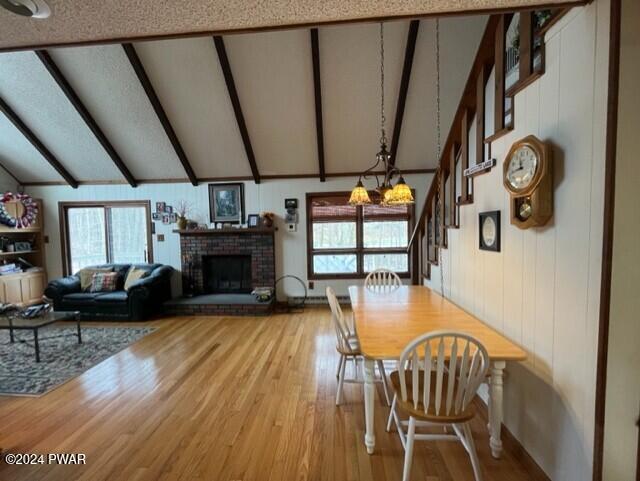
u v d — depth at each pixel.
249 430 2.29
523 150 1.76
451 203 3.13
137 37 1.54
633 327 1.33
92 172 5.77
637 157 1.29
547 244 1.72
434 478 1.83
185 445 2.14
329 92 4.27
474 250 2.62
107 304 4.97
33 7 1.28
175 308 5.26
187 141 5.08
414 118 4.58
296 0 1.28
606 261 1.33
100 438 2.22
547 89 1.68
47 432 2.29
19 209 5.60
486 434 2.21
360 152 5.20
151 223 5.95
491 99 2.49
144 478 1.86
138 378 3.10
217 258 5.92
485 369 1.61
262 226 5.61
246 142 4.96
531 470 1.86
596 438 1.39
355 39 3.71
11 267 5.52
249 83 4.17
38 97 4.45
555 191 1.64
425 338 1.60
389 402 2.56
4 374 3.20
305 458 2.01
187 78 4.14
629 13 1.25
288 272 5.82
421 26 3.57
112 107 4.54
